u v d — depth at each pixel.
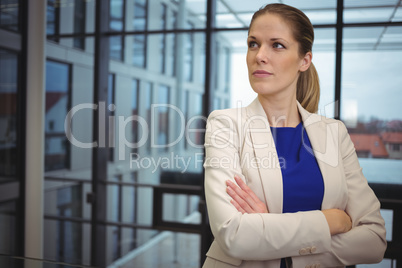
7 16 4.35
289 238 0.98
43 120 4.54
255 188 1.08
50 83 4.78
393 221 3.29
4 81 4.50
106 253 4.86
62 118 4.84
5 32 4.22
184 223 4.64
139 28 4.74
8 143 4.51
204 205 4.23
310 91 1.27
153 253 4.72
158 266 4.64
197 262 4.61
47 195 4.86
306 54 1.10
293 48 1.06
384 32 3.73
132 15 4.75
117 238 4.85
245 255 0.99
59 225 4.88
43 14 4.46
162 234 4.70
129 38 4.80
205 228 4.22
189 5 4.56
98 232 4.86
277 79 1.06
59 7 4.77
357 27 3.79
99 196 4.82
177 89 4.66
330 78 3.74
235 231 0.99
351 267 2.99
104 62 4.84
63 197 4.87
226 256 1.07
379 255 1.07
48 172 4.84
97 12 4.73
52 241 4.87
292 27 1.05
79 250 4.87
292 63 1.07
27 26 4.44
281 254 0.99
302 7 3.80
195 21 4.54
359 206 1.12
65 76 4.83
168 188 4.66
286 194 1.06
